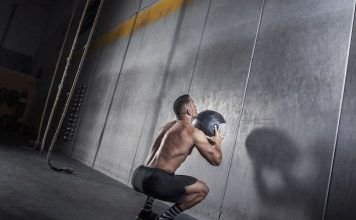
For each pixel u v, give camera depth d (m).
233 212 3.96
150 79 6.85
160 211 4.34
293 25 4.04
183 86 5.67
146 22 8.01
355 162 2.92
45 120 14.05
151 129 6.14
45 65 18.17
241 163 4.08
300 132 3.51
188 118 3.27
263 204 3.63
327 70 3.46
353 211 2.81
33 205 3.31
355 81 3.16
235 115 4.42
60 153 10.18
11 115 16.56
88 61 11.55
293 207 3.32
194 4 6.22
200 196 3.08
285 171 3.52
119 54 8.98
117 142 7.30
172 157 3.07
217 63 5.08
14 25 21.14
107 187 5.43
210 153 3.14
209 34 5.50
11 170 5.01
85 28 13.70
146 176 3.00
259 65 4.32
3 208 3.00
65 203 3.69
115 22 10.31
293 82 3.78
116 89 8.35
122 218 3.54
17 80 16.86
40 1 21.50
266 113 3.98
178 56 6.15
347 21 3.43
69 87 12.48
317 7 3.81
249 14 4.79
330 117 3.27
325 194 3.07
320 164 3.21
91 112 9.45
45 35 21.22
